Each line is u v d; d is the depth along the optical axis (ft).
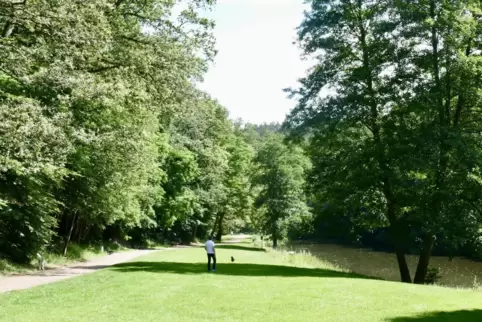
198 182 232.73
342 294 52.95
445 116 88.63
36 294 52.39
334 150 93.71
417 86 85.40
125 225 165.07
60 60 56.18
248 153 273.54
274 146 206.59
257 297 50.21
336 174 87.15
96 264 104.06
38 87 58.85
